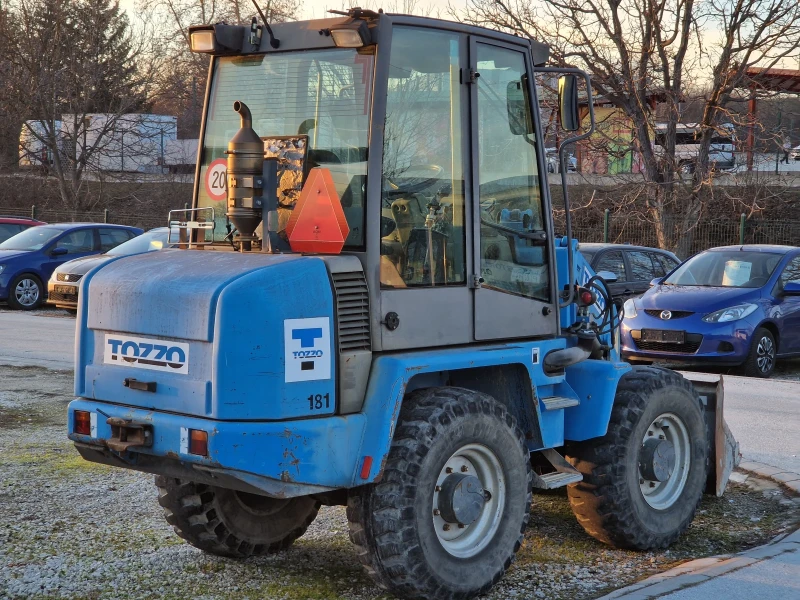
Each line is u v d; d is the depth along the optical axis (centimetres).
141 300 441
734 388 1166
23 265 1997
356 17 452
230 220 464
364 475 428
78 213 3475
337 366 432
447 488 454
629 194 2673
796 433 885
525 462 486
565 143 546
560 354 523
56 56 3934
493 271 504
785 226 2502
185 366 426
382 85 450
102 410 454
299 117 478
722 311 1294
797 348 1360
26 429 858
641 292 1589
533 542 576
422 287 466
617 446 541
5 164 4238
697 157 2625
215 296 414
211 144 518
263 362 411
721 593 462
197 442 413
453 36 484
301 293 420
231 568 520
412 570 437
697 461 589
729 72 2497
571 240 561
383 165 451
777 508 655
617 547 564
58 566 510
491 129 504
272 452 410
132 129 4012
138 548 545
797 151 2955
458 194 484
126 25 4103
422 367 446
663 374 577
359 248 448
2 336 1532
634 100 2611
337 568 524
